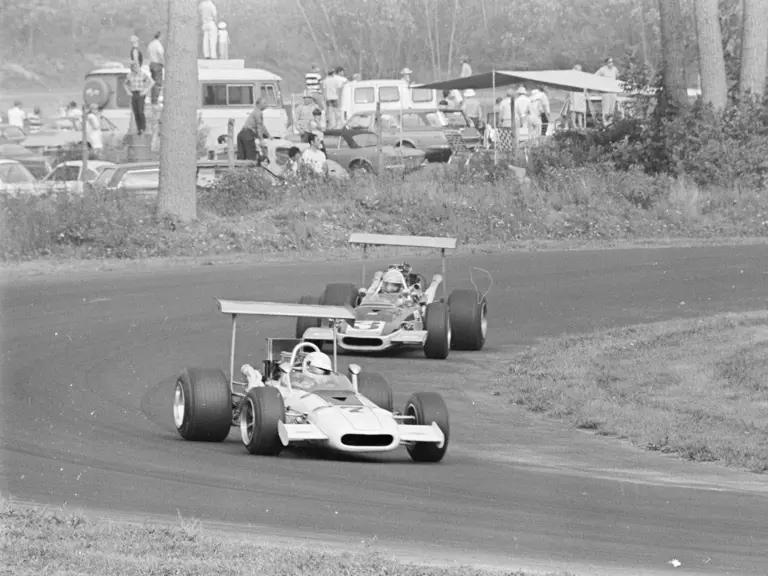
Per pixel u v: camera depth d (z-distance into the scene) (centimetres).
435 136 14575
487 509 3528
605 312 8469
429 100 16262
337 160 14012
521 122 15400
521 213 11975
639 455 4675
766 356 6725
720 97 14088
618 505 3700
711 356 6794
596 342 7294
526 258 10662
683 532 3369
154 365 6225
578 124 16662
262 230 11031
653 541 3241
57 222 10375
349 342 6588
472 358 6862
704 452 4662
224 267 9831
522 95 15512
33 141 14562
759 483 4200
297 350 4506
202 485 3606
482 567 2792
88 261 9962
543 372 6381
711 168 13250
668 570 2928
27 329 7094
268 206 11581
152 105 14562
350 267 9919
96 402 5178
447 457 4416
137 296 8381
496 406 5638
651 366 6544
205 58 15138
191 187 10912
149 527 2850
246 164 12494
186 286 8844
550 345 7225
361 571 2577
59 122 16588
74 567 2414
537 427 5197
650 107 14900
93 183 11550
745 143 13538
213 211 11400
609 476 4216
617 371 6425
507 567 2841
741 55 14675
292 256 10519
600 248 11375
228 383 4459
